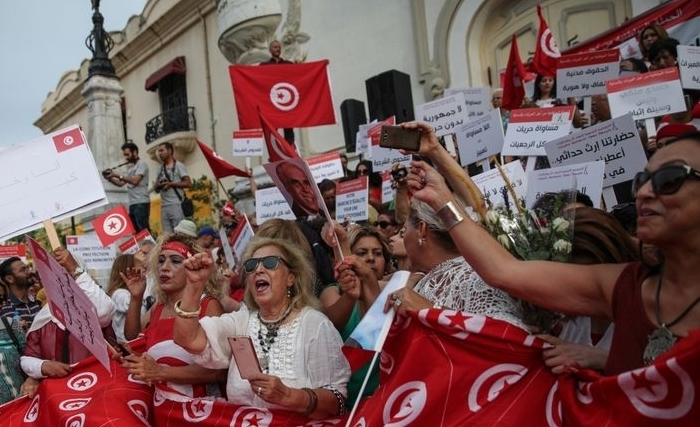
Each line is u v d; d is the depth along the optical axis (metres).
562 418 2.20
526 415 2.25
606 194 4.23
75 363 4.13
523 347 2.31
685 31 7.81
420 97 12.00
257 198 6.91
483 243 2.26
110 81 14.96
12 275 5.90
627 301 2.02
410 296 2.51
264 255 3.15
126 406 3.48
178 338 2.95
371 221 7.16
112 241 8.20
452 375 2.36
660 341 1.87
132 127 23.17
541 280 2.18
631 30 8.62
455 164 2.85
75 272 4.14
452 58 11.68
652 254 2.01
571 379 2.16
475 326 2.34
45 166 3.82
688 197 1.80
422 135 2.88
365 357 2.94
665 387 1.79
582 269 2.17
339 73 13.23
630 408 1.88
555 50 7.54
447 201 2.30
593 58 5.84
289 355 3.00
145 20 21.39
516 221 2.53
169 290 3.58
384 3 12.51
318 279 4.29
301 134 13.62
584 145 4.29
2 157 3.80
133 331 4.56
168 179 11.01
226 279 5.31
